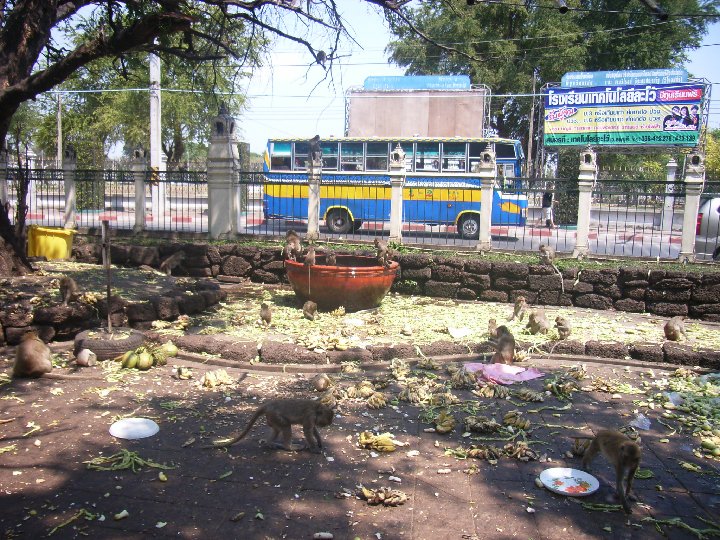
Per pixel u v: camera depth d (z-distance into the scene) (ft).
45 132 112.78
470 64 97.40
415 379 21.86
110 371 21.98
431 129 75.15
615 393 21.29
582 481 14.60
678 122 82.17
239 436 16.25
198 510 13.17
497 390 20.74
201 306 31.48
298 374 22.70
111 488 13.96
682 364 24.27
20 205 34.37
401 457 15.97
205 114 103.45
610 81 86.63
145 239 45.44
